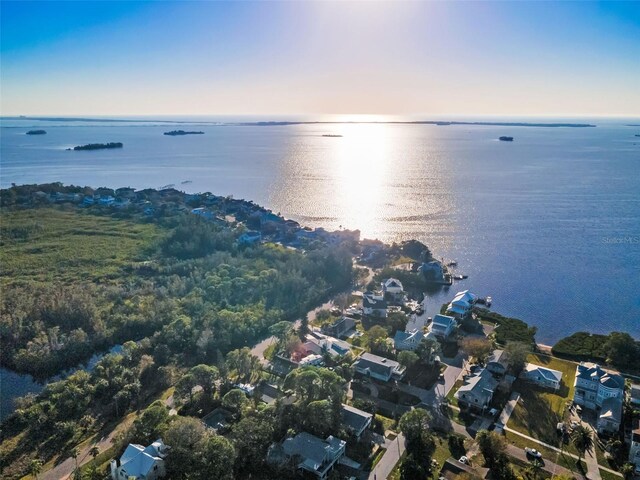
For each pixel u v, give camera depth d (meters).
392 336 136.62
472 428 94.19
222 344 126.69
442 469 80.75
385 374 110.75
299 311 152.88
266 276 169.50
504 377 110.50
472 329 139.12
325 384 95.75
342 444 85.94
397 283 164.88
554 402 102.75
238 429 85.62
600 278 179.12
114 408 102.75
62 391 104.62
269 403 100.25
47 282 172.50
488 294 167.50
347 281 180.50
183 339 128.75
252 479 81.00
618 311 152.50
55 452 89.62
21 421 96.69
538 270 188.38
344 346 124.75
